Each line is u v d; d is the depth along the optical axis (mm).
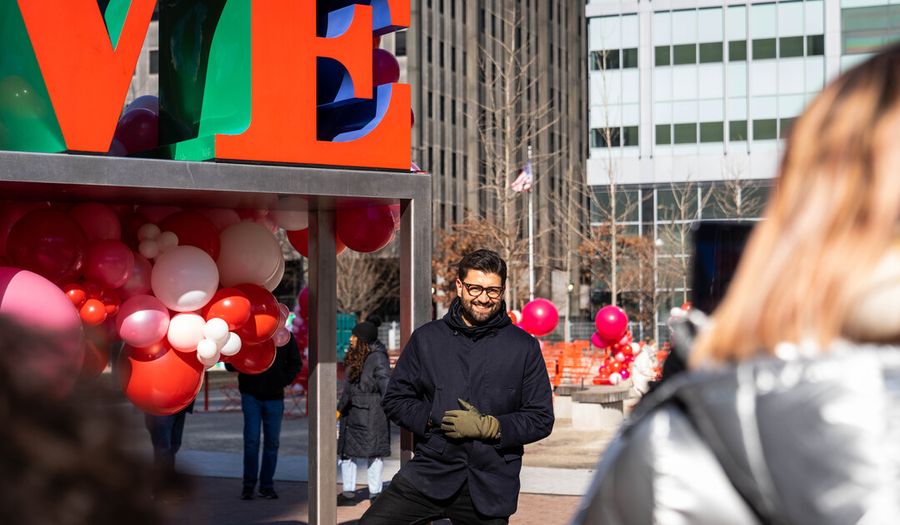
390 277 65375
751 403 1260
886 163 1310
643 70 66625
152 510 1229
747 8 65438
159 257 6727
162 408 6738
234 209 7250
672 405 1383
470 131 74125
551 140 80562
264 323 7105
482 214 74312
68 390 1253
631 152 66625
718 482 1306
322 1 6961
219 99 6441
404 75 67688
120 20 5973
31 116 5891
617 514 1392
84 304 6359
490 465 5379
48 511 1167
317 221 7246
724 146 65625
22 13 5672
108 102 5852
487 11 74938
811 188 1348
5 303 5594
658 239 60625
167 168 5930
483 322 5570
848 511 1161
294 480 13023
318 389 7234
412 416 5492
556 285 71812
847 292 1274
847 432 1176
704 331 1416
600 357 31656
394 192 6637
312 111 6383
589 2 67250
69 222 6301
